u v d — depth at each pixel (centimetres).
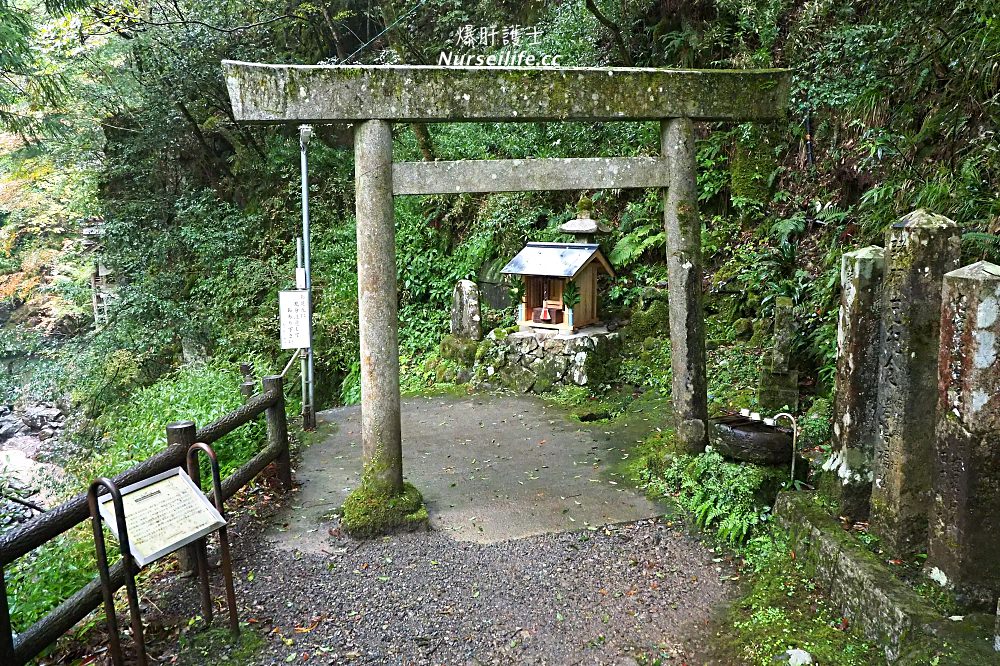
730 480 392
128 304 1084
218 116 1227
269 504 435
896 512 296
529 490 450
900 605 261
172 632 299
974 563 256
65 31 882
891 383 300
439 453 528
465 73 376
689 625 302
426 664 279
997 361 248
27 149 1192
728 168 756
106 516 252
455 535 388
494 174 392
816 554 320
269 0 1138
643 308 712
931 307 290
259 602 323
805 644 275
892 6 526
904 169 538
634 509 417
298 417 640
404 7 1086
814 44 649
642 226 769
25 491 745
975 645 239
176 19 1169
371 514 387
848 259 336
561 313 671
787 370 529
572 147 835
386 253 378
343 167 1184
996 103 469
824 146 670
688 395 445
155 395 699
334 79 358
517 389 684
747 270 671
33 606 316
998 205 432
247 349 1032
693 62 806
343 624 306
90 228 1370
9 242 1337
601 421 593
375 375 387
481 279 895
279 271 1084
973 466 253
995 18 443
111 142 1229
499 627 303
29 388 1065
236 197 1253
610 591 329
